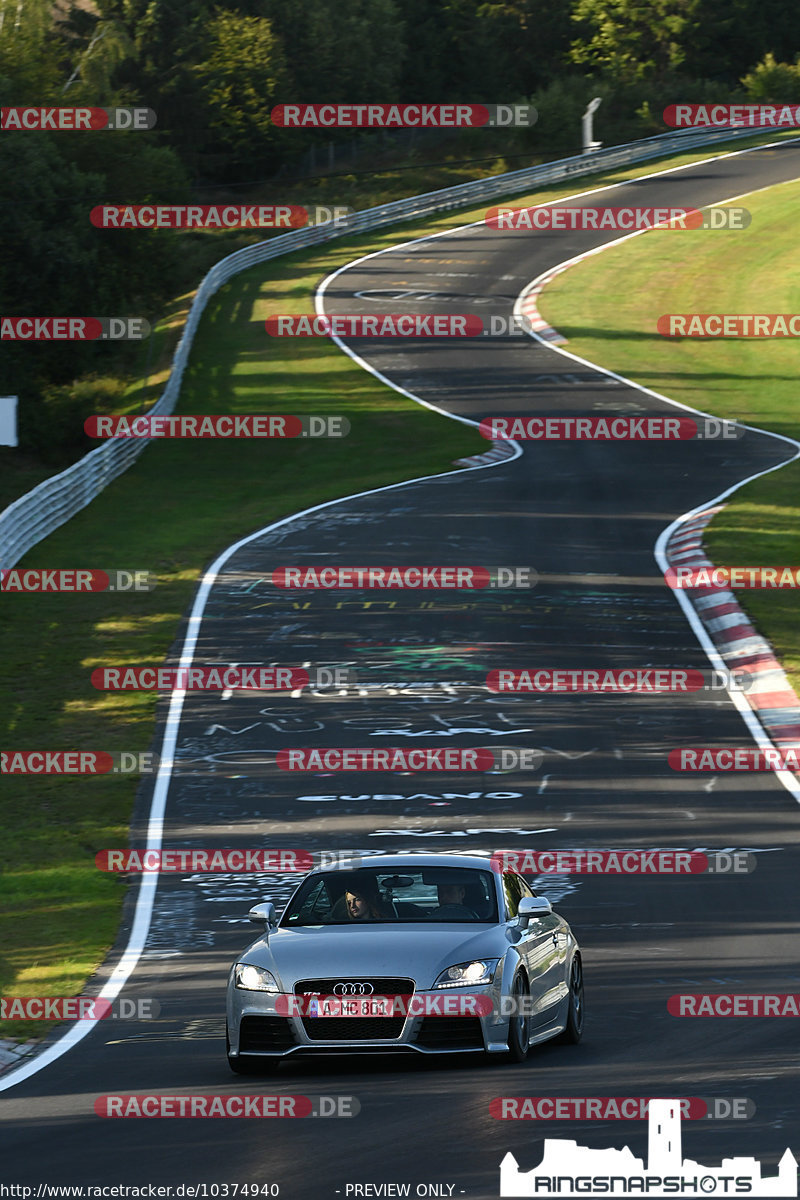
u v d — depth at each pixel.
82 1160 31.00
